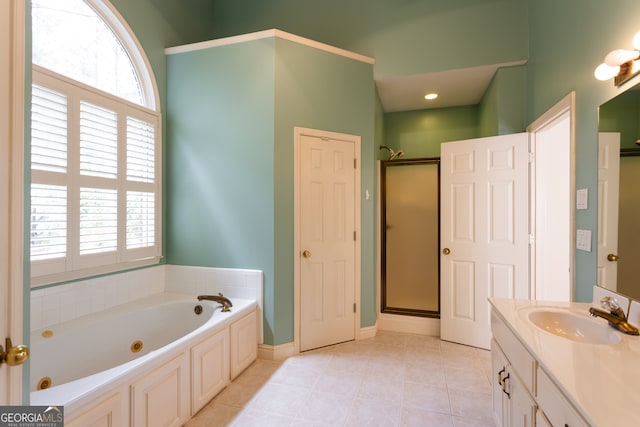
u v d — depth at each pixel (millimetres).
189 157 2854
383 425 1803
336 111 2879
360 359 2621
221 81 2771
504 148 2742
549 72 2309
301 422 1831
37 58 1954
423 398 2062
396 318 3275
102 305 2352
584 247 1808
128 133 2521
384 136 3896
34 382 1801
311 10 3285
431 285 3277
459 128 3742
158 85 2826
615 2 1551
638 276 1367
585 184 1806
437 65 2947
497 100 2867
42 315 1977
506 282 2734
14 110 895
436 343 2965
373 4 3121
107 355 2180
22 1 915
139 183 2619
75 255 2105
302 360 2605
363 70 2994
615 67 1493
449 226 3014
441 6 2941
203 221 2820
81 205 2146
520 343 1314
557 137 2594
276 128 2637
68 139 2039
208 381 2012
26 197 997
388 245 3400
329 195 2867
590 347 1142
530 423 1205
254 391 2152
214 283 2768
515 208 2693
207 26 3516
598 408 794
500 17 2793
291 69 2695
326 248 2855
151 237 2748
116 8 2428
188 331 2559
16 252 902
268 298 2643
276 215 2643
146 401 1543
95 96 2225
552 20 2254
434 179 3256
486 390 2156
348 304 2975
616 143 1543
